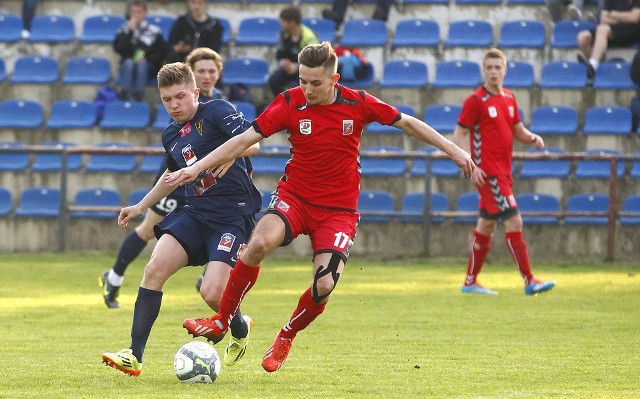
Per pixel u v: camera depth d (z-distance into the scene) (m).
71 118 43.66
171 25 47.38
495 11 46.78
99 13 49.09
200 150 15.49
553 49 44.81
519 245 26.73
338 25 46.56
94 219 39.12
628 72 42.91
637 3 43.97
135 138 42.91
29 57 46.25
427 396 13.24
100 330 20.61
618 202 38.53
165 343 18.67
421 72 44.22
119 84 44.53
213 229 15.29
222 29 43.59
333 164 14.32
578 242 37.19
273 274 32.41
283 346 14.48
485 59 26.67
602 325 21.22
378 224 37.84
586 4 47.19
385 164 40.75
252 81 44.53
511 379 14.73
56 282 30.06
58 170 41.03
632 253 36.88
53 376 14.90
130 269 34.34
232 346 15.53
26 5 48.22
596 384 14.27
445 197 38.59
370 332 20.17
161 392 13.42
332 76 13.97
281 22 42.72
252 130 14.22
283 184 14.59
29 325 21.36
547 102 42.72
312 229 14.45
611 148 40.91
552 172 40.03
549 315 22.80
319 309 14.26
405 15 47.31
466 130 26.78
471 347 18.19
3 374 15.10
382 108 14.39
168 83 15.26
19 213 39.38
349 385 14.15
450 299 25.92
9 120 44.03
